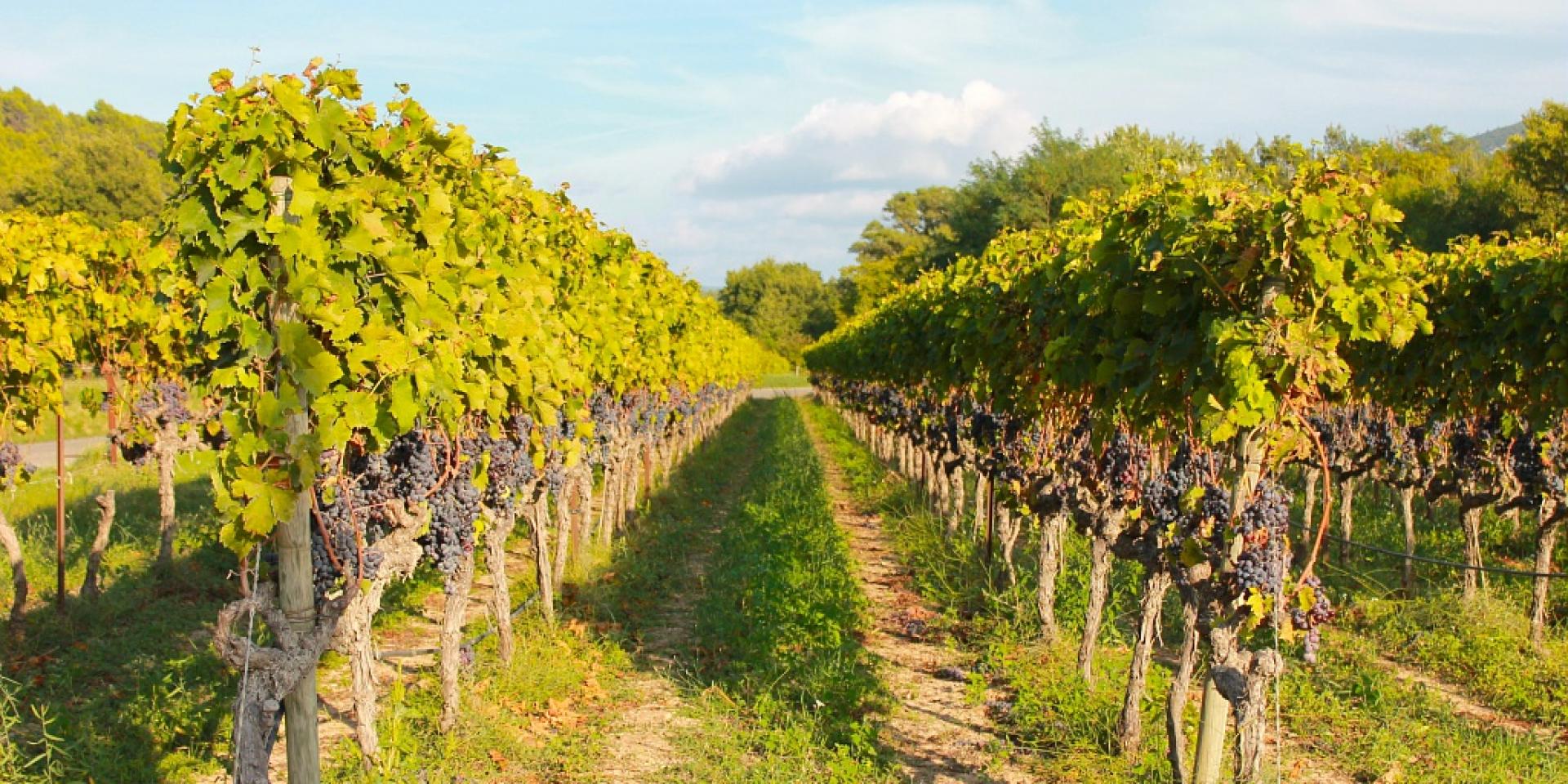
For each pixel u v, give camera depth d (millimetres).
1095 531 7555
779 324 105375
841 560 11961
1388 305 4961
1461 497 10781
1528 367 8609
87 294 10805
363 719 5594
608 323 10891
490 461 7223
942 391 13250
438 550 6363
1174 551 5918
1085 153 40719
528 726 7070
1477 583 10828
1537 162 31500
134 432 10781
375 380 4875
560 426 9430
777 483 18188
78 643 8555
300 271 4105
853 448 27672
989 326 9125
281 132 4055
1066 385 7488
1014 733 7191
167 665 7457
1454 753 6789
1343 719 7449
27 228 10344
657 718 7445
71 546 11633
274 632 4238
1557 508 9234
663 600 11070
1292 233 4805
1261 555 5031
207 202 4082
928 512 15297
